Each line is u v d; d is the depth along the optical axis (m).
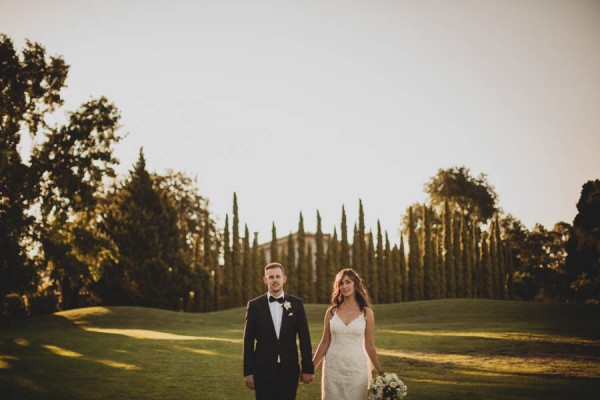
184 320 33.00
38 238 27.69
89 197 28.39
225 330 28.67
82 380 12.37
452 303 35.62
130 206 41.19
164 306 40.78
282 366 6.56
